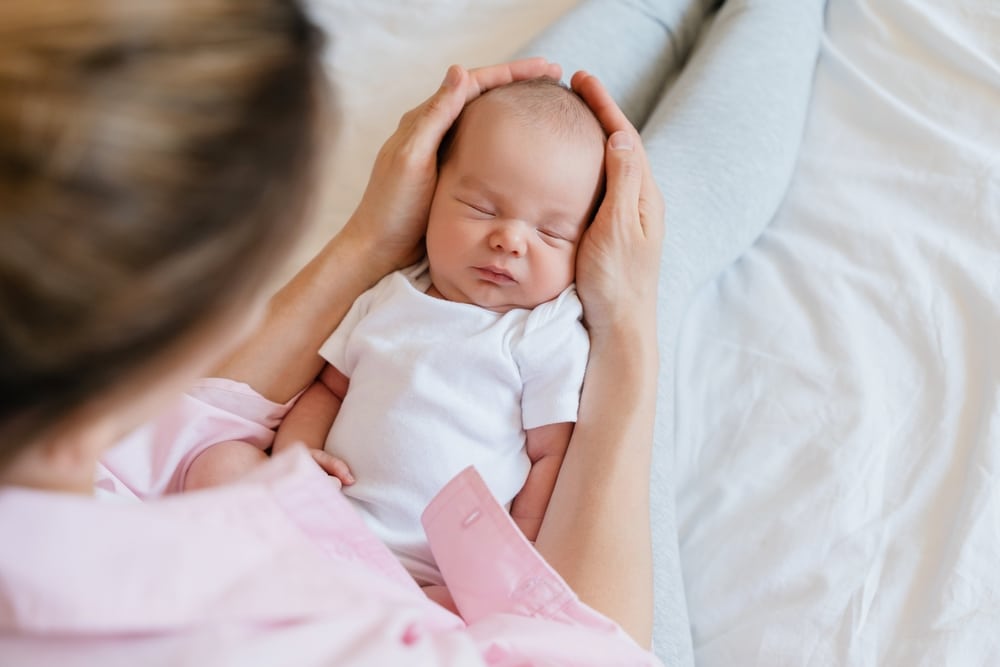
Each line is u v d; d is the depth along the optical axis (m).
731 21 1.33
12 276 0.28
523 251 0.92
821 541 0.93
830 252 1.14
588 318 0.95
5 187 0.28
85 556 0.38
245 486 0.48
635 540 0.81
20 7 0.29
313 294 0.96
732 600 0.92
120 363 0.31
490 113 0.95
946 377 1.01
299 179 0.33
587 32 1.30
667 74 1.40
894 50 1.31
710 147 1.15
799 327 1.08
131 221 0.28
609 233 0.91
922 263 1.10
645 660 0.64
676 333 1.06
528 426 0.93
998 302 1.04
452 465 0.90
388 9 1.42
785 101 1.23
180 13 0.30
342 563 0.55
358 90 1.34
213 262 0.31
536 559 0.71
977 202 1.13
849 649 0.86
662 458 0.95
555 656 0.63
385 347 0.94
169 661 0.39
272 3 0.32
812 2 1.37
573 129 0.94
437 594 0.83
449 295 0.97
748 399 1.04
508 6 1.44
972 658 0.84
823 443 0.99
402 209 0.96
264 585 0.42
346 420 0.94
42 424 0.32
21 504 0.37
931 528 0.92
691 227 1.08
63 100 0.28
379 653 0.43
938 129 1.20
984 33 1.29
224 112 0.30
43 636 0.38
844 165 1.23
